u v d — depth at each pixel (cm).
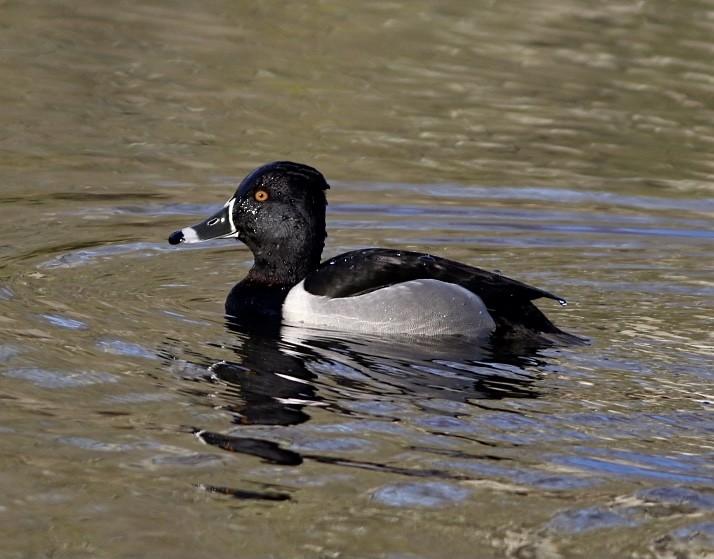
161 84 2103
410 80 2178
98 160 1764
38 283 1255
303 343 1097
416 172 1762
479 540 730
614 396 972
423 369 1030
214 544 721
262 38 2359
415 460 835
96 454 835
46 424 883
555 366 1045
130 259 1370
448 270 1152
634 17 2562
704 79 2219
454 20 2516
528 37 2416
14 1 2506
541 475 816
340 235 1494
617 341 1123
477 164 1811
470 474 816
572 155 1869
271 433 876
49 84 2070
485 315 1122
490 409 934
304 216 1223
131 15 2464
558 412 934
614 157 1869
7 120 1905
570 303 1248
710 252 1456
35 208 1552
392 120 1995
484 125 1994
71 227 1483
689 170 1822
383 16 2531
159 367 1013
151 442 856
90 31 2348
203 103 2031
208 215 1559
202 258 1398
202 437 868
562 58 2306
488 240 1489
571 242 1487
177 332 1116
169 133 1894
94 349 1051
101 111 1970
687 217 1602
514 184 1723
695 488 801
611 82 2202
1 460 821
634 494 790
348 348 1088
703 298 1277
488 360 1059
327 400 948
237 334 1120
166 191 1648
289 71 2198
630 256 1432
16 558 702
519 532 739
